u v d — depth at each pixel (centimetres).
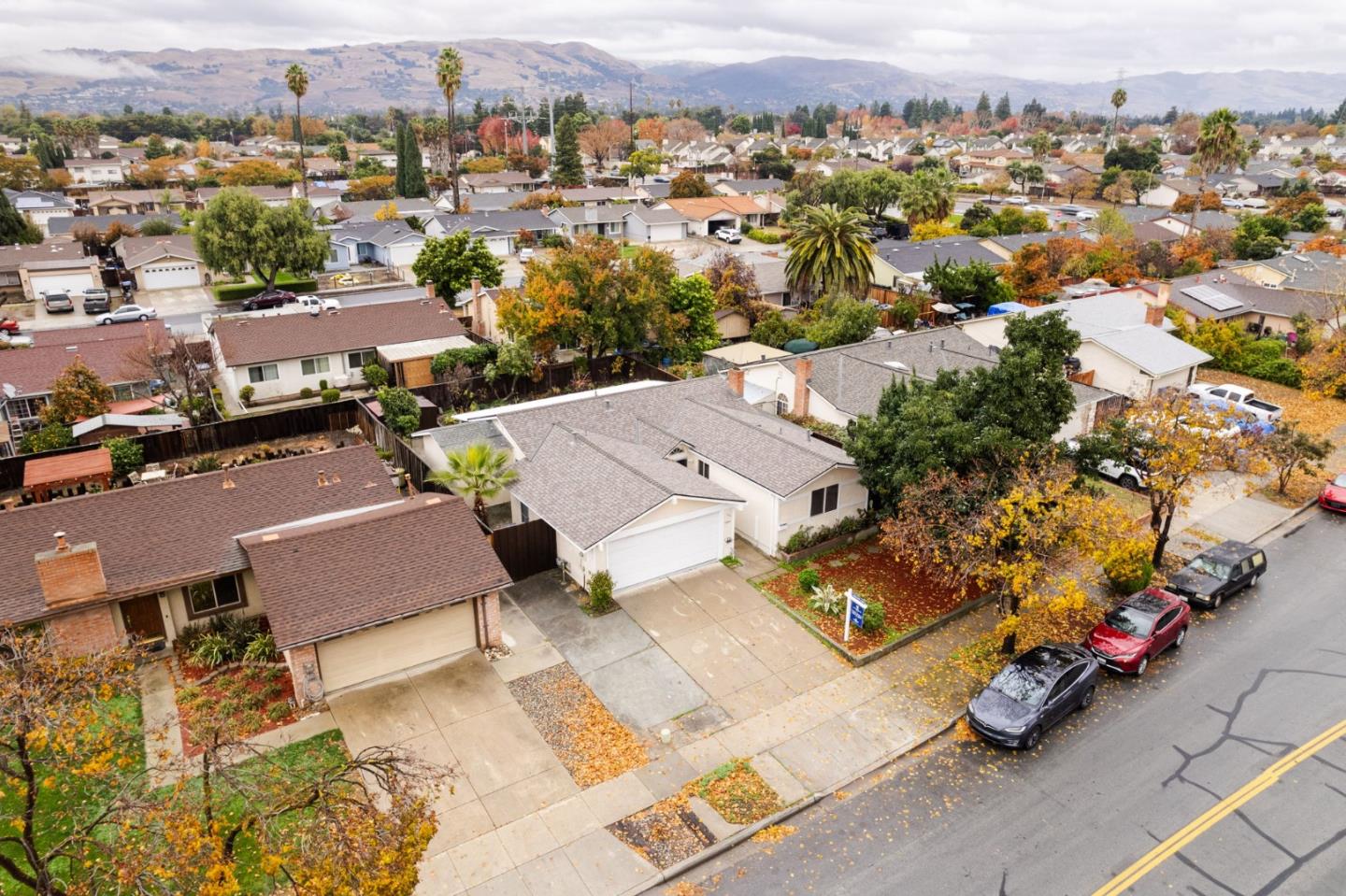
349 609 2059
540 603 2512
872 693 2130
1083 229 8838
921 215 9206
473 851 1620
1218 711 2073
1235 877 1571
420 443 3438
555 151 15188
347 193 12156
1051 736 1991
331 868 1088
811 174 12425
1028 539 2158
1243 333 5175
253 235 6688
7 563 2155
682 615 2458
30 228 8594
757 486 2797
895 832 1689
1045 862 1606
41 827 1628
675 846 1645
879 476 2625
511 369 4519
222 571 2262
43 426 3797
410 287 7081
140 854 1112
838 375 3903
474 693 2092
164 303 6969
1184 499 2619
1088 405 3731
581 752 1895
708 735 1961
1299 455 3244
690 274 6025
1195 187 12594
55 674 1302
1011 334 2542
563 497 2723
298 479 2647
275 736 1922
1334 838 1664
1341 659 2281
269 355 4575
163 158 16150
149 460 3659
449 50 10475
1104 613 2502
